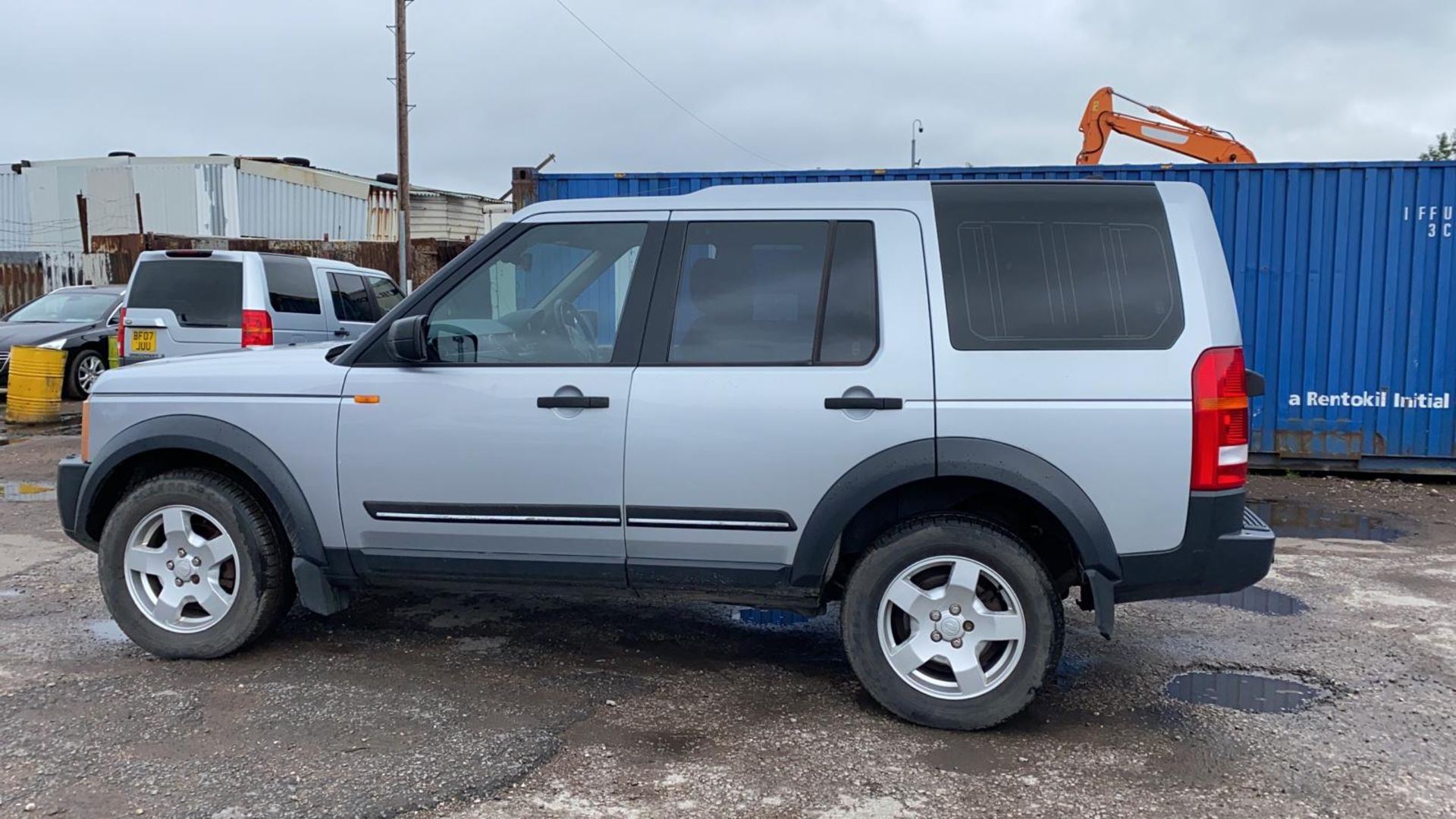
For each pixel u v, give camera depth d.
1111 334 3.78
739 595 4.11
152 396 4.48
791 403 3.89
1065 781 3.51
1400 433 9.52
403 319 4.11
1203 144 13.34
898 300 3.90
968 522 3.84
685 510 4.00
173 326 9.50
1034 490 3.75
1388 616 5.49
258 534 4.44
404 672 4.46
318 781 3.39
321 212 32.94
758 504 3.94
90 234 33.06
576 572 4.18
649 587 4.16
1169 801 3.38
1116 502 3.74
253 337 9.37
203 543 4.48
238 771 3.45
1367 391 9.55
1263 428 9.77
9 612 5.23
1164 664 4.75
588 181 10.47
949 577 3.88
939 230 3.95
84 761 3.51
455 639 4.94
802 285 4.01
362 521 4.28
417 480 4.20
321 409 4.27
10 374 12.33
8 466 9.76
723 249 4.10
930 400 3.81
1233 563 3.74
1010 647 3.85
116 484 4.66
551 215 4.27
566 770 3.53
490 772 3.48
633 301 4.11
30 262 21.00
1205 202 3.97
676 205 4.20
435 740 3.74
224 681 4.29
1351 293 9.51
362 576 4.38
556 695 4.24
